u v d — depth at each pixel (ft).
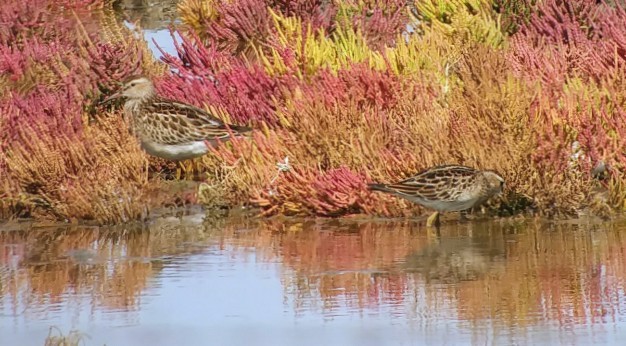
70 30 77.66
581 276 40.60
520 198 49.29
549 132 49.42
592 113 51.11
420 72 56.34
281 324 36.78
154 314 38.09
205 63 66.64
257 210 52.03
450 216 49.62
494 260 42.91
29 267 43.65
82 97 59.36
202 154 53.78
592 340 34.47
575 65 59.26
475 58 56.85
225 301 39.22
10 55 65.00
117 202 50.19
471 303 38.11
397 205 49.65
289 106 55.01
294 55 62.54
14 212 51.29
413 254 43.98
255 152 52.85
